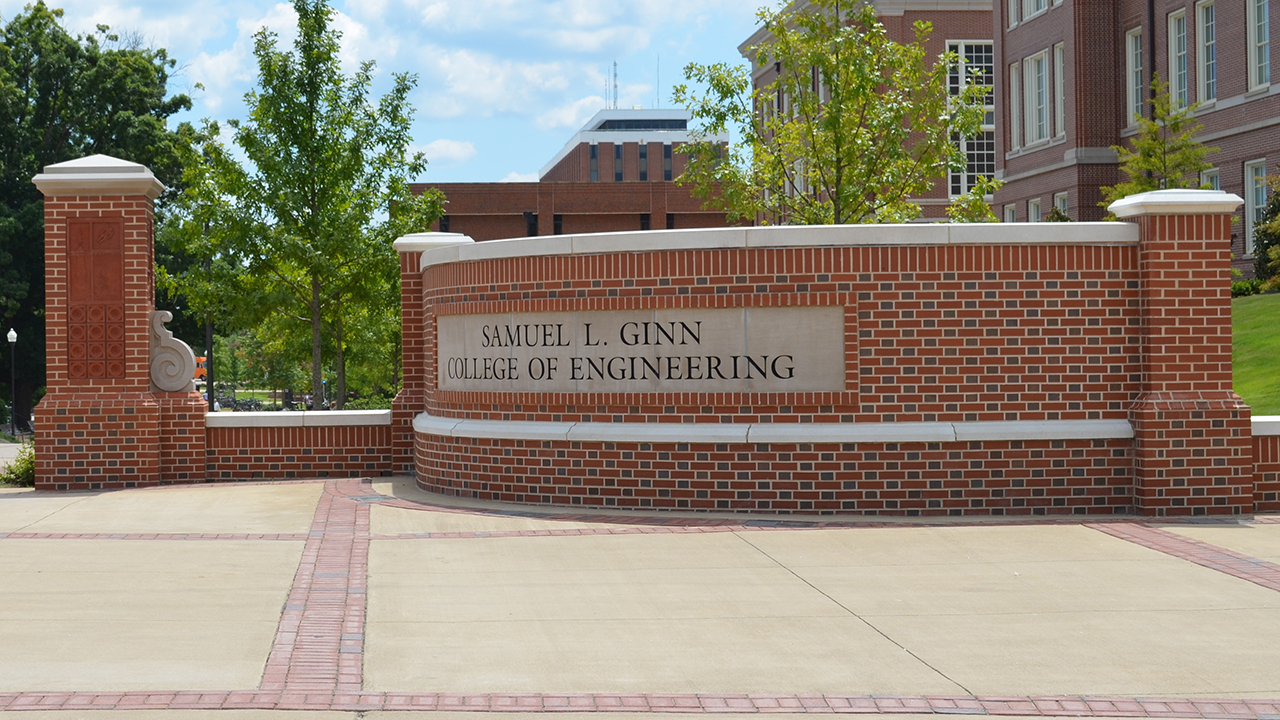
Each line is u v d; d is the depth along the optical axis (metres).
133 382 14.77
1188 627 7.43
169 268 51.25
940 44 50.50
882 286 11.49
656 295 11.94
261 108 22.95
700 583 8.73
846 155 20.75
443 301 13.77
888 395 11.55
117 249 14.71
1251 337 25.03
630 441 12.05
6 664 6.60
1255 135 33.09
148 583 8.74
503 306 12.78
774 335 11.65
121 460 14.70
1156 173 32.00
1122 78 39.84
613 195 76.81
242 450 15.22
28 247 53.69
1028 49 43.81
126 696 6.04
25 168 54.88
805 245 11.54
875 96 21.31
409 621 7.66
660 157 145.38
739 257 11.66
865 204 20.88
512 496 12.76
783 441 11.62
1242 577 8.81
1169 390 11.53
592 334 12.24
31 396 57.16
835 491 11.60
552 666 6.66
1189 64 35.97
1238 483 11.54
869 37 21.62
